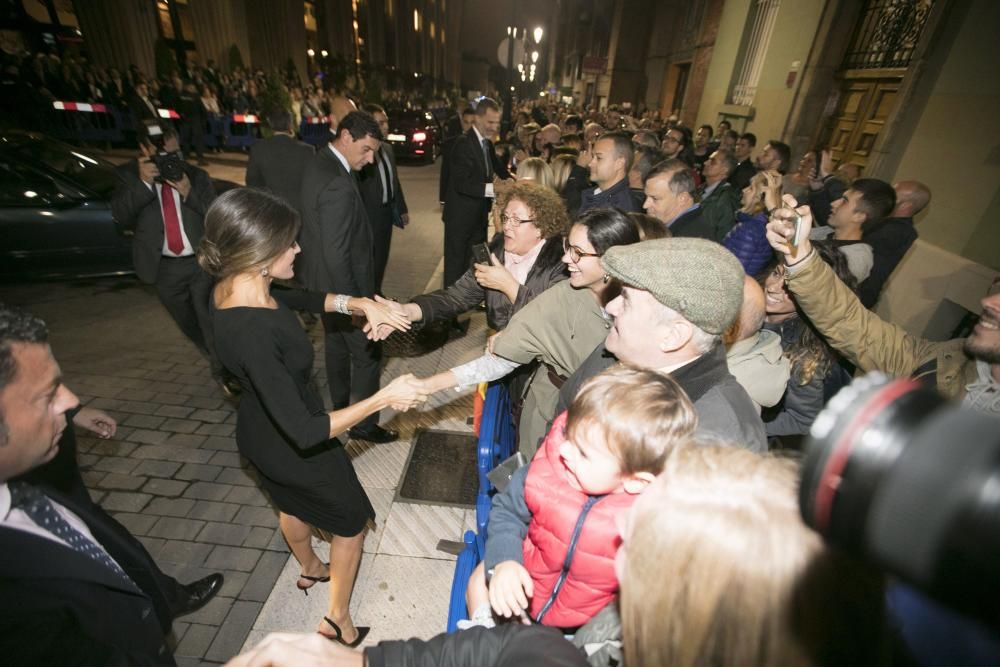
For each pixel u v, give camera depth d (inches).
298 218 57.8
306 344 61.7
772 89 291.0
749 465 20.9
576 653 26.7
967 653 14.1
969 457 10.3
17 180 166.6
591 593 39.2
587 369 56.2
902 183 119.4
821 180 188.7
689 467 21.3
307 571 81.5
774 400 58.6
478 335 173.3
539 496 39.9
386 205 152.7
